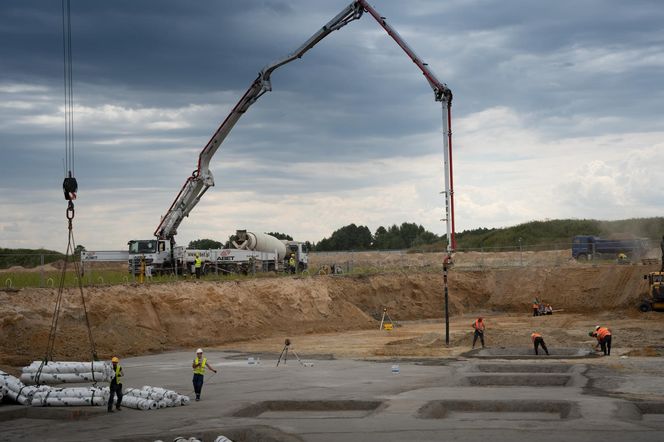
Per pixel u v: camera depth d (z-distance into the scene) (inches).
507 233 4603.8
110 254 2143.2
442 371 1255.5
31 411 954.7
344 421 861.8
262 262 2400.3
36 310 1593.3
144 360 1512.1
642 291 2470.5
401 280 2709.2
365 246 6382.9
